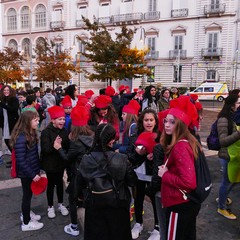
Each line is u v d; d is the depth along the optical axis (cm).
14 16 5138
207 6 3712
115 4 4272
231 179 398
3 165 695
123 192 271
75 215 381
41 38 4888
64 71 3316
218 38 3731
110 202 262
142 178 359
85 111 361
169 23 3981
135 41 4181
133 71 2603
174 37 3969
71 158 352
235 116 415
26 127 378
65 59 3481
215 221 424
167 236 261
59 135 411
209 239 376
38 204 482
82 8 4488
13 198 503
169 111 261
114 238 270
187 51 3912
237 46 3653
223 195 436
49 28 4756
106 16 4328
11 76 3397
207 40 3788
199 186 247
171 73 4012
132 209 423
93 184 265
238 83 3681
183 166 240
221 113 410
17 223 417
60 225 413
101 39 2602
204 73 3838
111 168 264
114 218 270
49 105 1086
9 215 441
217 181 591
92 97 639
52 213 433
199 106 648
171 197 253
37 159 392
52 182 429
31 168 381
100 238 269
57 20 4653
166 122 262
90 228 273
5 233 390
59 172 424
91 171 267
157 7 4031
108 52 2569
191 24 3856
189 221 255
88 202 271
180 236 255
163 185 261
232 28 3659
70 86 726
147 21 4091
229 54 3703
